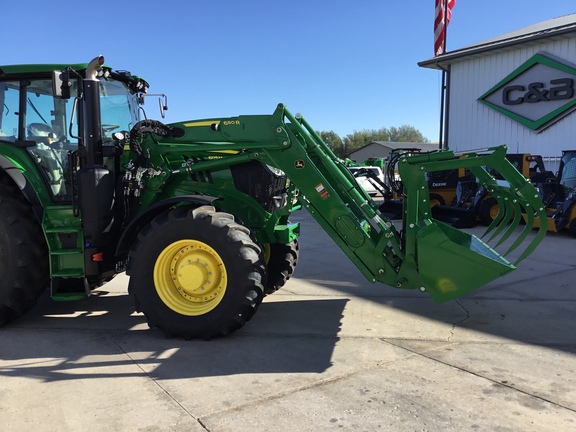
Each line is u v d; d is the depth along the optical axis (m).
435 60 17.69
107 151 4.32
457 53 16.95
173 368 3.38
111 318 4.58
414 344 3.86
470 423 2.62
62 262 4.17
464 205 13.05
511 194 4.21
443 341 3.93
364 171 4.88
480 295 5.38
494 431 2.54
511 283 5.92
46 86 4.34
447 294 3.88
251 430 2.57
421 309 4.85
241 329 4.22
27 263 4.13
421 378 3.20
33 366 3.43
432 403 2.85
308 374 3.28
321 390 3.03
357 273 6.63
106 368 3.39
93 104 4.13
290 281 6.15
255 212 4.60
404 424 2.62
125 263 4.60
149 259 3.90
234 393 2.99
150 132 4.19
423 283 3.91
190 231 3.81
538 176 12.41
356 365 3.43
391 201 11.25
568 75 14.64
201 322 3.86
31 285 4.19
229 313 3.81
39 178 4.30
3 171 4.29
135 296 3.95
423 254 3.86
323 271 6.78
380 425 2.61
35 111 4.35
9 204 4.17
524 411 2.76
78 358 3.58
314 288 5.76
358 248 4.09
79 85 4.12
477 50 16.28
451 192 14.51
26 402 2.90
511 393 2.98
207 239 3.79
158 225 3.89
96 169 4.08
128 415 2.73
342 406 2.82
